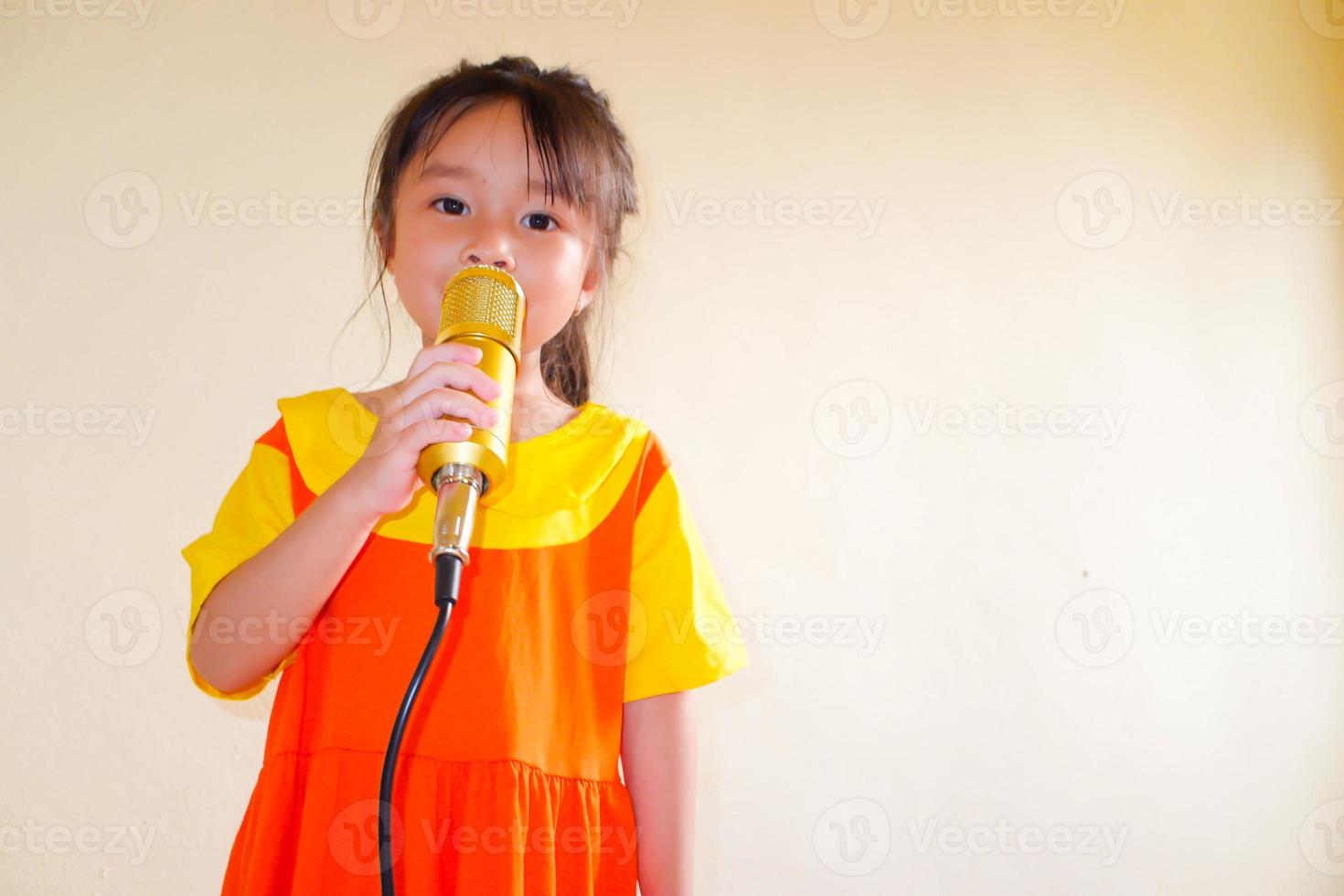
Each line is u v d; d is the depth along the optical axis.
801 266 1.99
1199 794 1.96
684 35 2.03
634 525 0.91
